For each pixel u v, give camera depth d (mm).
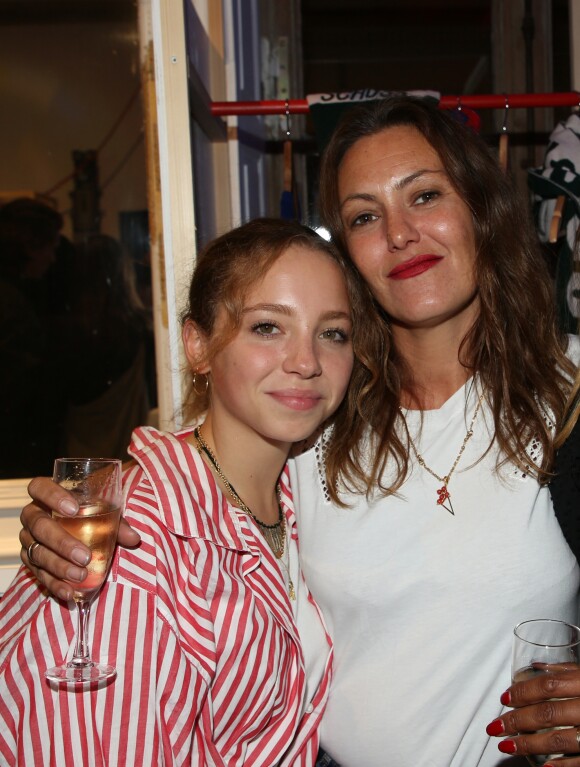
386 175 1300
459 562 1245
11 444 3479
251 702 1121
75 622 1008
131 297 4012
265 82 2732
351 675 1297
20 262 4047
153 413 3549
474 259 1312
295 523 1380
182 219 1584
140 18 1582
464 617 1236
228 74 2248
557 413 1300
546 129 2803
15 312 3916
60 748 938
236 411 1188
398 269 1293
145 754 958
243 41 2416
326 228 1413
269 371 1147
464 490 1286
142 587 1026
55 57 4125
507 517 1254
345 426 1370
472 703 1230
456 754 1249
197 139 1839
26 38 4105
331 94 1871
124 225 4113
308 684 1282
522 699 977
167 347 1617
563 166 1889
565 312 1753
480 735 1240
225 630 1105
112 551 1022
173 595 1062
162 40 1545
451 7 3152
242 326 1160
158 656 1001
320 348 1187
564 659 988
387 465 1331
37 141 4289
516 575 1226
